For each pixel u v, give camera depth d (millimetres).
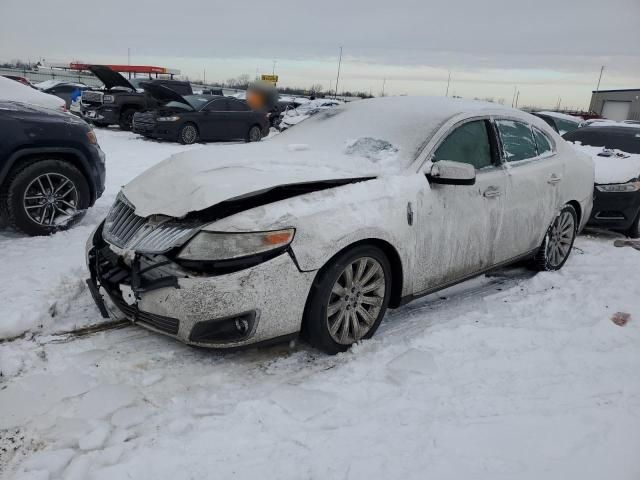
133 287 2865
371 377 2902
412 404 2654
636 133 7793
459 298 4148
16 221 4844
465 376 2934
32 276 3918
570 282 4480
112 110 16031
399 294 3412
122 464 2182
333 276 2969
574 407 2637
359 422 2502
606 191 6227
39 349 3062
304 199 2975
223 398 2688
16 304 3408
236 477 2129
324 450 2293
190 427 2449
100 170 5441
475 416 2547
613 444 2344
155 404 2619
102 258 3199
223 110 15242
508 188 4016
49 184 4992
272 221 2791
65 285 3793
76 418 2486
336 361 3084
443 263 3611
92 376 2822
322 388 2785
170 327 2838
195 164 3400
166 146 13508
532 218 4328
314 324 2980
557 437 2387
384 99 4473
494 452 2273
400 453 2262
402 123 3906
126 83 16328
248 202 2957
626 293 4219
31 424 2432
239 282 2711
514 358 3129
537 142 4547
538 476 2131
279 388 2752
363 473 2135
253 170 3266
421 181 3426
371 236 3080
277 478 2127
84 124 5297
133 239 3010
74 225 5309
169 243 2828
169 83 18875
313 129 4328
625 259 5422
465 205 3672
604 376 2955
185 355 3072
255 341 2830
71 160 5195
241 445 2330
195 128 14500
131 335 3279
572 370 3020
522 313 3840
